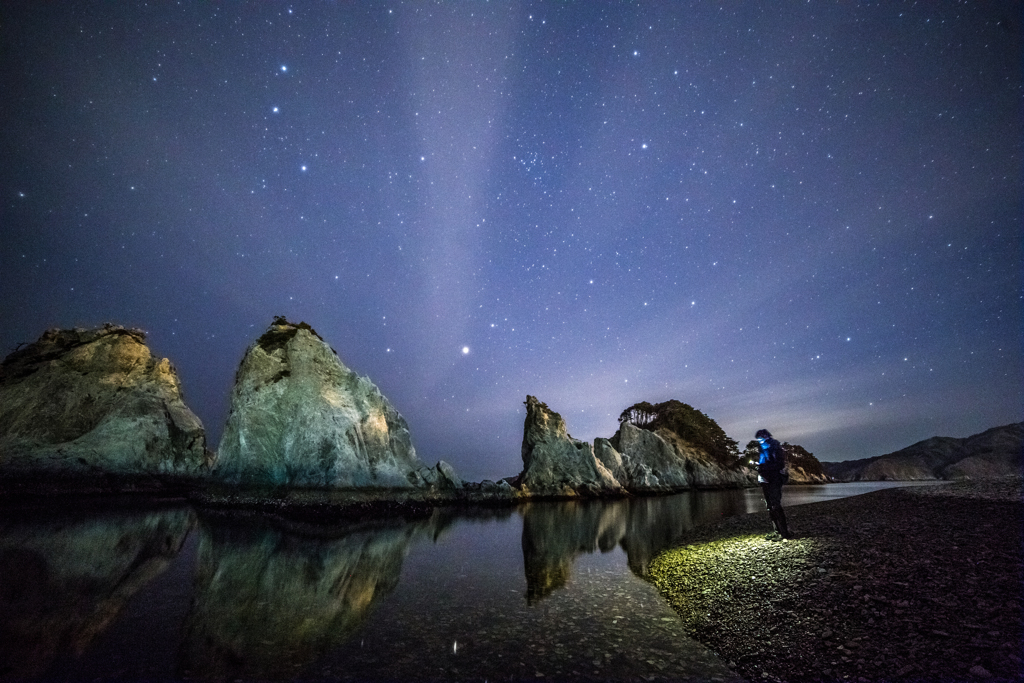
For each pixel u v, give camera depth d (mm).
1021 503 12750
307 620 8609
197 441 33625
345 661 6879
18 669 6266
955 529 11016
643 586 11578
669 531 20281
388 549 16000
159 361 35406
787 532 13062
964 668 5719
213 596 9812
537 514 28609
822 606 8180
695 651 7441
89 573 11078
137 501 25594
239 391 27891
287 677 6293
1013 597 7207
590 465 43000
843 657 6539
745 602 9117
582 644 7691
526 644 7668
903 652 6344
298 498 23688
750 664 6852
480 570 13172
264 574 11781
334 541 17000
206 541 15625
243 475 25578
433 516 26516
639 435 58000
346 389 30594
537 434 43906
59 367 31406
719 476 60531
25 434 27906
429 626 8484
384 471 28594
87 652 6898
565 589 11250
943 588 7895
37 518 18453
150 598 9539
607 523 23922
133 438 30406
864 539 11320
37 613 8398
